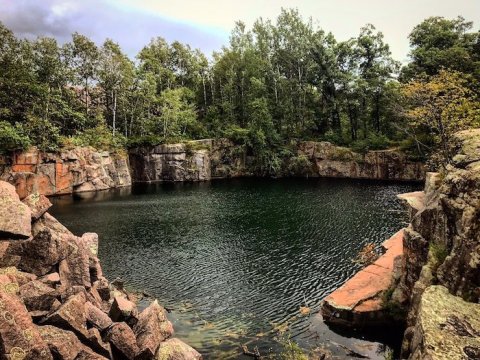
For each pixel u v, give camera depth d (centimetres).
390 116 8162
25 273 1574
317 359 1744
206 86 11150
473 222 1331
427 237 1788
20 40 7638
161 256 3297
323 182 7656
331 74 8769
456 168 1569
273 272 2881
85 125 8156
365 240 3588
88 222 4538
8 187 1750
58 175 6494
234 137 9062
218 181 8375
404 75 6956
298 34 9431
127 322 1656
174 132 9206
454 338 1100
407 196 2442
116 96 9075
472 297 1287
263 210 5072
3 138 5784
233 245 3566
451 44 6769
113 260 3206
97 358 1308
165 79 10912
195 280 2764
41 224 1869
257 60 9662
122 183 7706
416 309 1558
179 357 1516
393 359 1728
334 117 9356
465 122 3150
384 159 7869
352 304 2020
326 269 2903
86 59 8925
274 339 1939
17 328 1112
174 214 4950
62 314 1346
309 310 2244
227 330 2050
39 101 6988
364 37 8594
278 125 9456
